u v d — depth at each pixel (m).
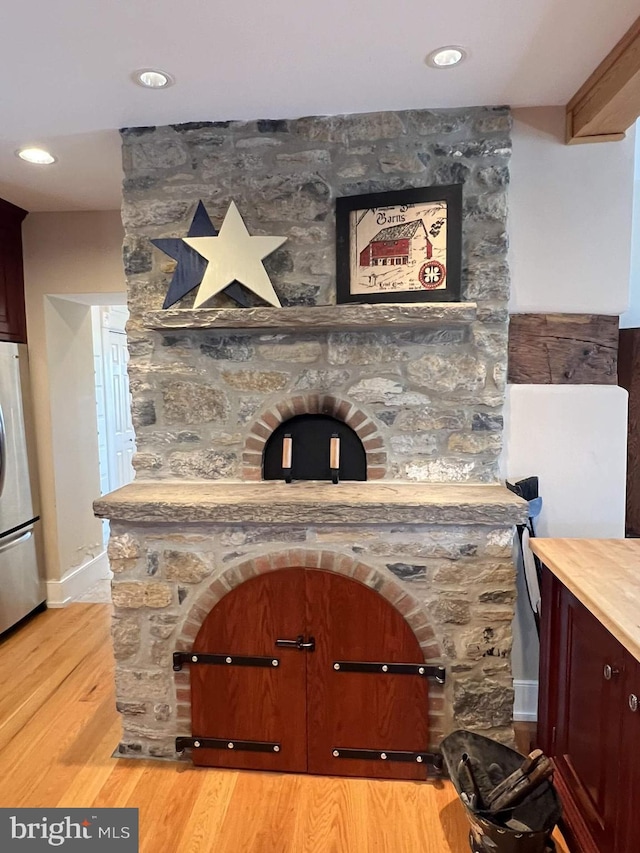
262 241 2.20
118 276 3.37
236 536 2.06
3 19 1.54
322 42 1.68
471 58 1.79
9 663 2.89
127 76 1.86
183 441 2.33
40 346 3.46
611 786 1.48
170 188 2.26
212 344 2.29
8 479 3.21
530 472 2.33
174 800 1.95
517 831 1.55
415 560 2.02
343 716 2.07
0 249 3.19
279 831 1.82
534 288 2.24
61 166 2.63
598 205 2.20
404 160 2.16
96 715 2.44
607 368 2.29
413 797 1.97
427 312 2.03
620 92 1.75
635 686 1.35
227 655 2.09
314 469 2.33
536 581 2.26
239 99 2.03
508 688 2.04
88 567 3.97
